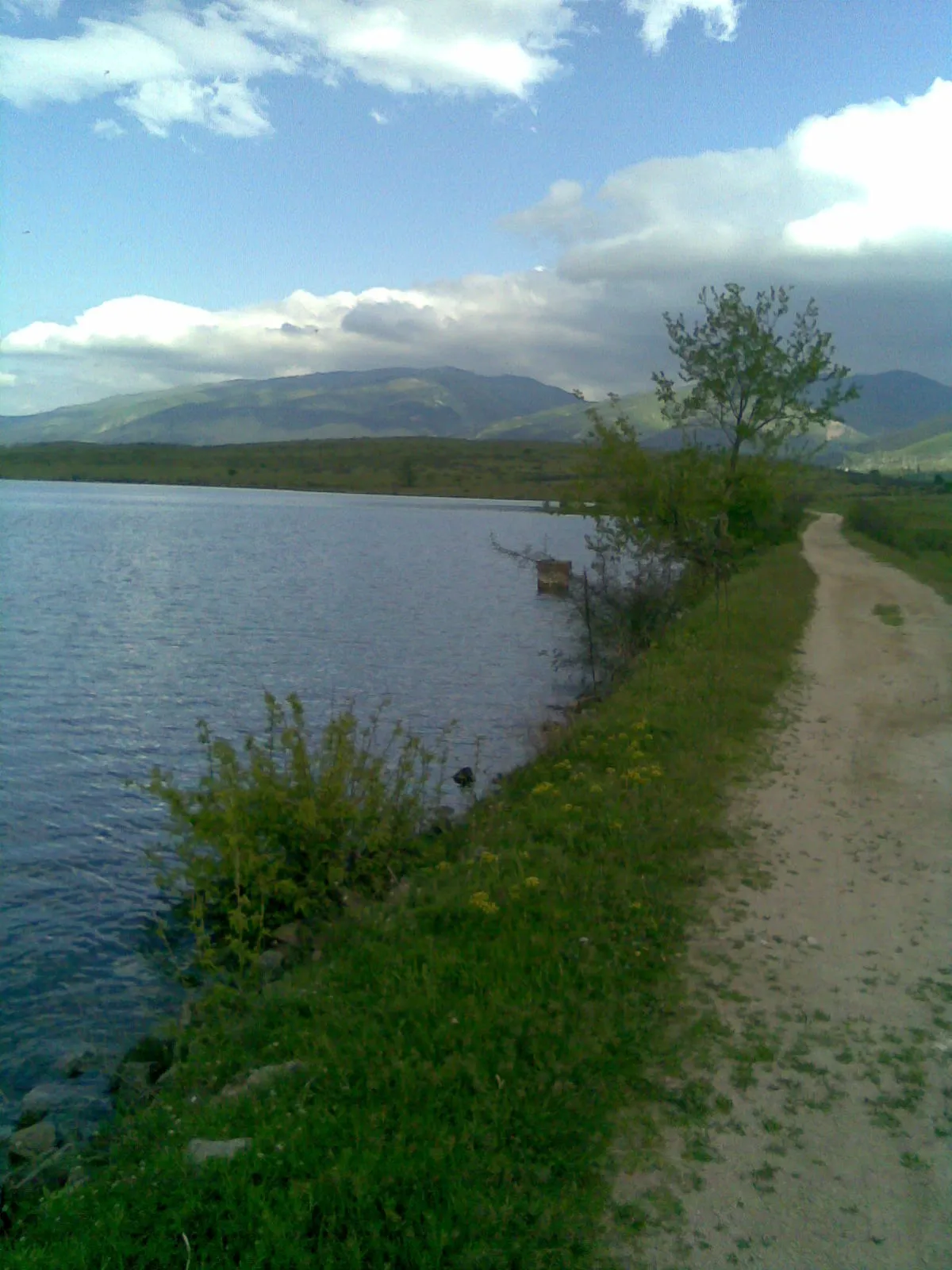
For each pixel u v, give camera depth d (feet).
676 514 60.34
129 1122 16.29
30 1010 24.72
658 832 26.18
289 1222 11.47
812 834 27.32
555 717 54.08
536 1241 11.70
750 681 46.83
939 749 37.01
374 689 63.36
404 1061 15.02
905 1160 13.46
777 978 18.85
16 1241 12.60
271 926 26.71
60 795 41.88
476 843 27.35
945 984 18.67
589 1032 16.19
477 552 175.52
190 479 456.45
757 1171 13.23
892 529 152.56
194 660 72.08
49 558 142.10
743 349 67.77
